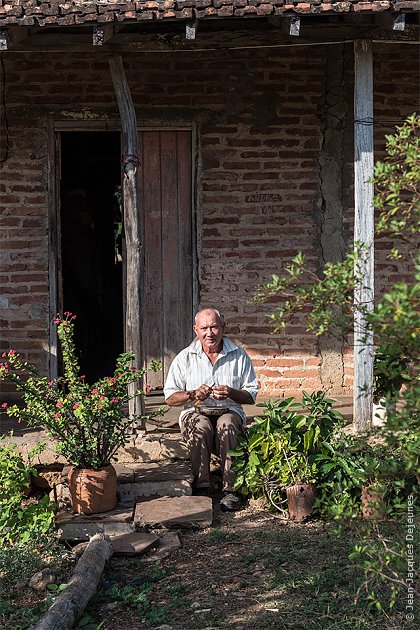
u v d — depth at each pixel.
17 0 6.52
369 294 6.89
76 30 7.02
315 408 6.95
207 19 6.68
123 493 6.71
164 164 8.61
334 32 7.00
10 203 8.41
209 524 6.34
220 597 5.30
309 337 8.59
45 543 6.11
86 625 4.96
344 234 8.56
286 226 8.55
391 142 3.96
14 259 8.44
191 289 8.71
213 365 7.02
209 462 6.95
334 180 8.54
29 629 4.72
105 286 11.80
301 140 8.51
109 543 5.88
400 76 8.47
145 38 7.11
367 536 4.69
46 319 8.47
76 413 6.23
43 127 8.40
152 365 6.91
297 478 6.54
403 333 3.43
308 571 5.57
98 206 11.72
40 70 8.36
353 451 6.25
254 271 8.55
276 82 8.46
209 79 8.45
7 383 8.38
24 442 7.07
